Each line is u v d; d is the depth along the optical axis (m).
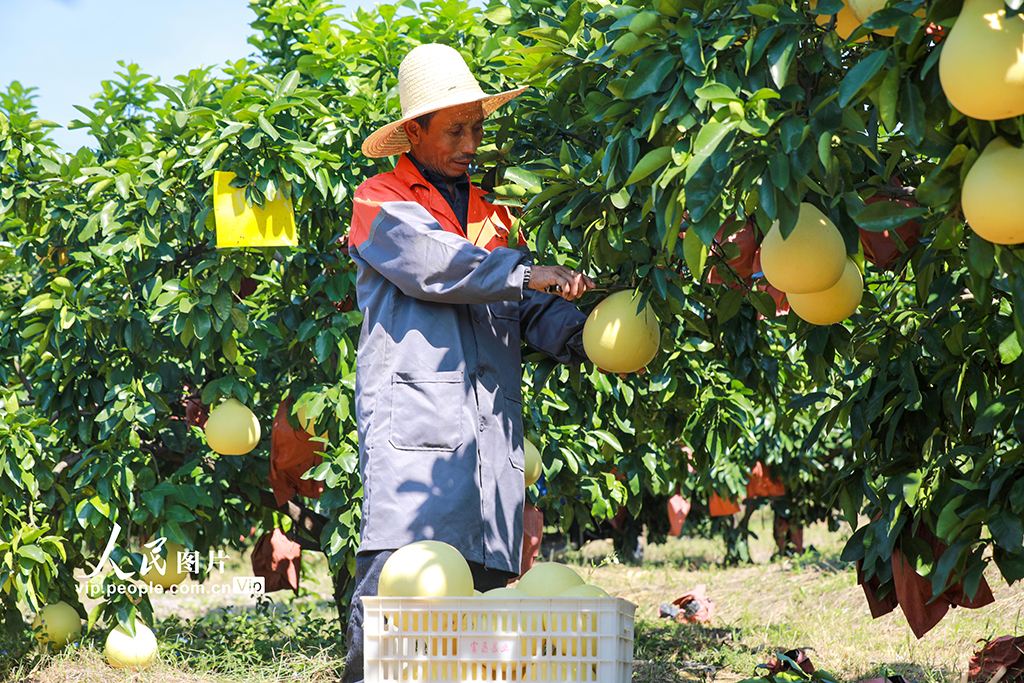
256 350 5.38
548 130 3.28
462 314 2.73
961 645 4.90
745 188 1.90
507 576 2.74
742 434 5.48
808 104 2.11
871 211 1.98
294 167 4.17
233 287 4.54
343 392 4.52
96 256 4.79
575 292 2.58
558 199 2.69
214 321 4.55
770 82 2.07
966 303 2.81
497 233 2.99
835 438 8.49
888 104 1.83
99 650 4.97
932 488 2.73
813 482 9.57
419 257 2.55
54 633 4.91
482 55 4.49
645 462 5.20
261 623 6.24
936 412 2.91
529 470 3.39
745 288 2.93
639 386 4.54
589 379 4.35
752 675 4.79
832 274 2.10
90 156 5.04
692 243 2.06
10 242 5.29
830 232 2.11
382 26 5.00
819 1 2.01
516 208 3.07
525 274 2.50
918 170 2.75
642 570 10.47
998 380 2.84
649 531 11.65
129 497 4.57
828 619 6.30
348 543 4.62
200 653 5.07
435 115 2.82
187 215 4.47
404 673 1.99
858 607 6.58
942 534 2.50
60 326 4.47
